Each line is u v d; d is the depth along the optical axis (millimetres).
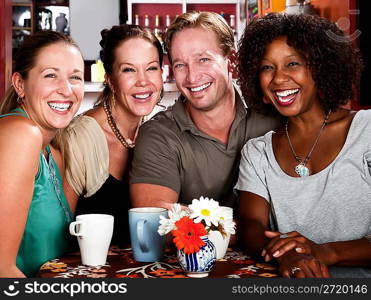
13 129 1138
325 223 1324
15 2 7348
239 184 1454
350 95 1410
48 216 1293
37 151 1165
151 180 1591
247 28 1452
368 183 1317
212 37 1587
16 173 1118
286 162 1385
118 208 1704
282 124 1664
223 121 1661
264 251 1182
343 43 1386
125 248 1364
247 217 1385
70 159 1542
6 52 3801
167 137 1623
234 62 1659
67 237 1354
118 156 1812
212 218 1100
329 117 1382
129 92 1756
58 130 1476
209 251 1080
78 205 1651
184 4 7262
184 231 1068
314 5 3926
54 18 7391
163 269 1148
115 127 1812
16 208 1117
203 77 1578
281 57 1354
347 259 1185
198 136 1641
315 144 1363
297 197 1344
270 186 1383
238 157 1686
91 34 7410
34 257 1276
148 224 1193
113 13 7402
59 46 1303
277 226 1371
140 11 7363
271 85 1390
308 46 1330
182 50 1582
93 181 1604
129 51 1728
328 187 1318
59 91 1289
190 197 1712
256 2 5508
